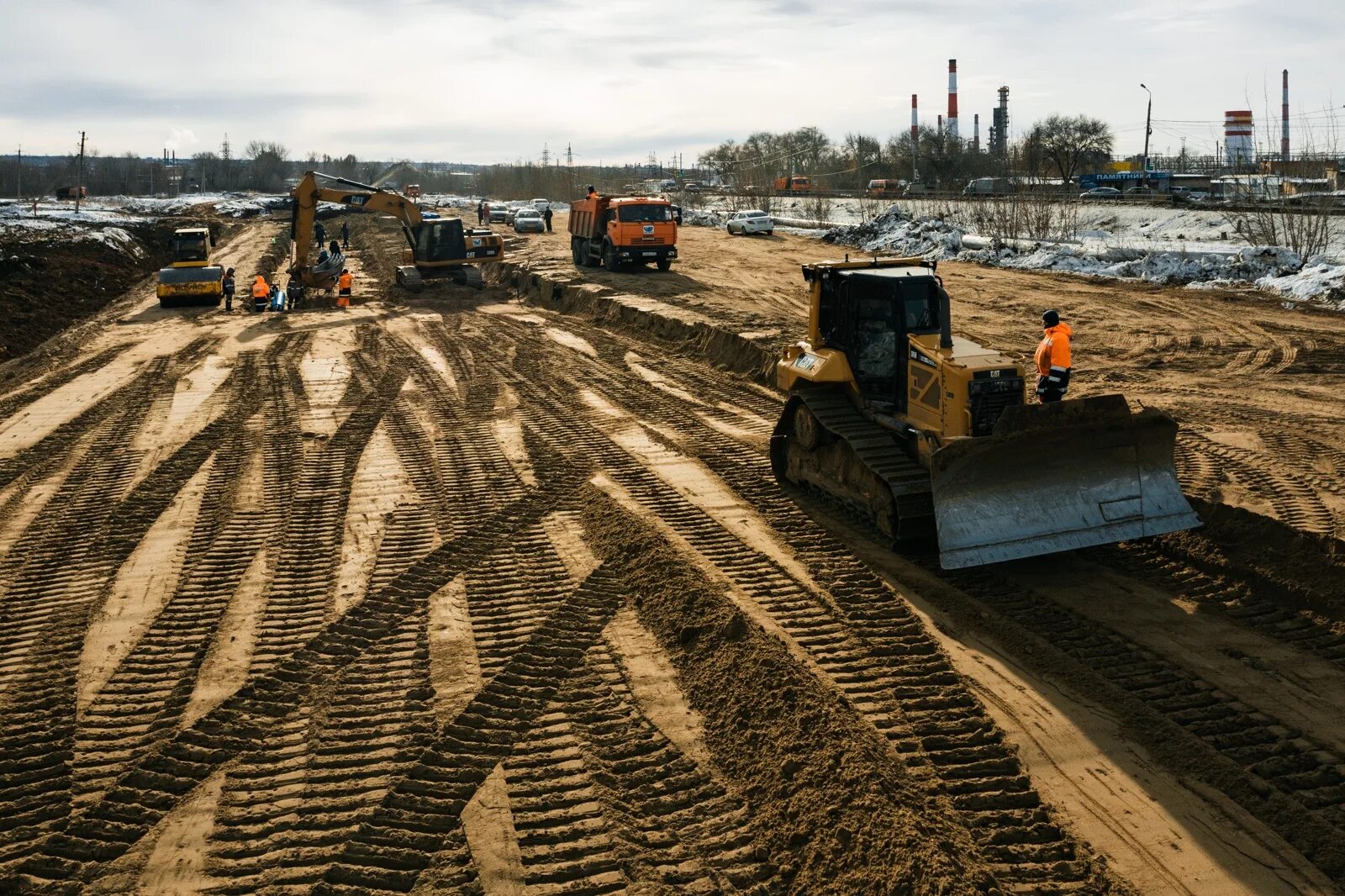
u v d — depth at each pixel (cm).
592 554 1012
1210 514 949
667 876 544
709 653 779
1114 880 523
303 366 2088
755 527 1070
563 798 614
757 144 12912
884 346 1050
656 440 1452
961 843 551
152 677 777
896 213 4203
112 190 12719
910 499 936
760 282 3073
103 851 574
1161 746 642
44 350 2339
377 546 1046
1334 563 830
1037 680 730
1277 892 513
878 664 760
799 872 543
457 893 534
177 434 1540
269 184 15688
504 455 1391
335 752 669
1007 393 929
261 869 556
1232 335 2075
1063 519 885
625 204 3306
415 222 3259
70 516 1162
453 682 757
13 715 724
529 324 2661
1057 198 5078
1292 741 642
